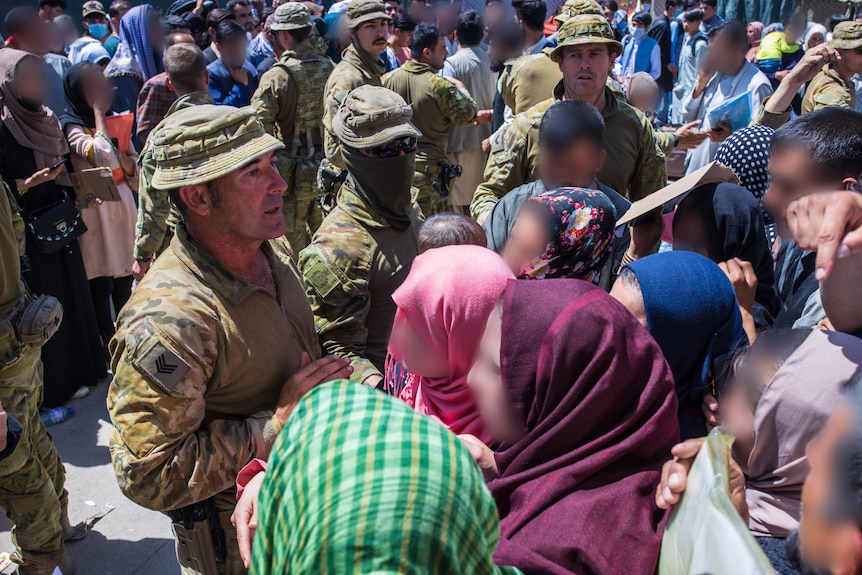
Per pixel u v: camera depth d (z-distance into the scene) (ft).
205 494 5.70
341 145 7.86
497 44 19.86
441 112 16.43
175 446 5.58
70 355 13.80
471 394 5.04
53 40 18.40
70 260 13.50
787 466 4.10
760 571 2.53
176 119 5.71
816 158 5.35
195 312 5.61
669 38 30.42
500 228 8.22
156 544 10.27
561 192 6.09
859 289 4.64
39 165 12.32
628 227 8.33
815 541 2.82
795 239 3.84
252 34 29.58
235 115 5.74
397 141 7.59
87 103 13.61
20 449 8.07
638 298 5.07
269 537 2.85
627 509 3.76
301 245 16.98
